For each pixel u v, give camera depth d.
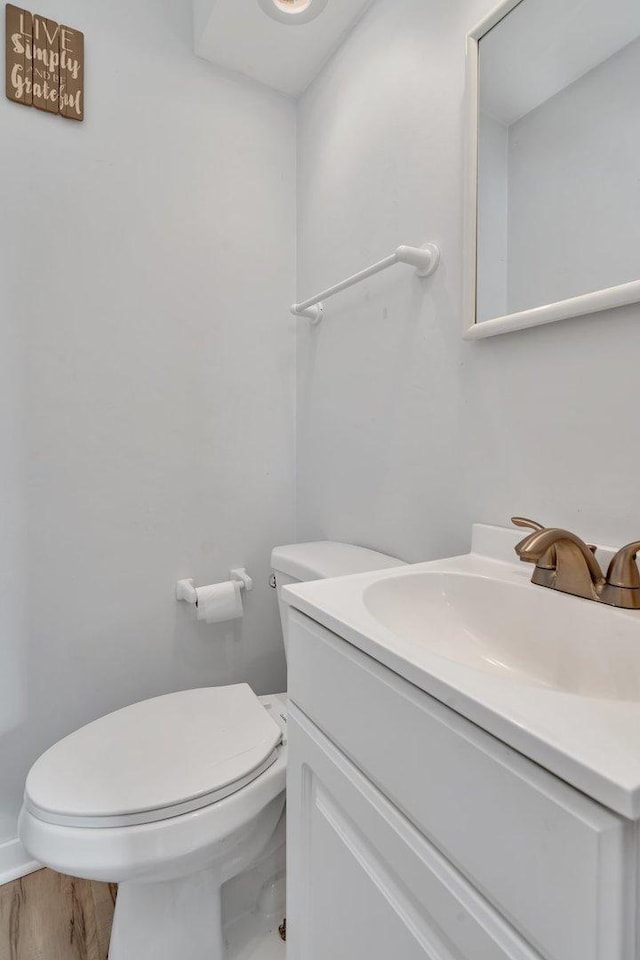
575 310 0.74
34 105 1.17
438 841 0.45
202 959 0.90
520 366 0.85
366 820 0.55
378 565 1.10
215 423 1.44
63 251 1.21
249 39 1.32
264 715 1.05
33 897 1.13
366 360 1.25
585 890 0.32
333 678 0.61
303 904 0.70
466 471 0.97
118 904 0.89
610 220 0.71
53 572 1.22
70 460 1.23
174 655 1.39
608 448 0.73
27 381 1.17
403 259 1.01
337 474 1.38
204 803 0.82
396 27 1.12
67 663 1.24
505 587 0.73
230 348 1.46
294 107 1.57
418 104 1.07
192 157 1.38
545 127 0.80
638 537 0.69
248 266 1.49
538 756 0.35
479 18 0.92
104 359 1.27
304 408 1.54
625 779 0.30
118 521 1.30
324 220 1.42
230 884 1.06
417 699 0.47
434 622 0.75
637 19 0.69
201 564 1.43
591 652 0.62
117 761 0.89
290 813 0.73
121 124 1.28
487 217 0.89
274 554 1.23
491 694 0.41
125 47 1.28
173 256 1.36
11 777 1.18
